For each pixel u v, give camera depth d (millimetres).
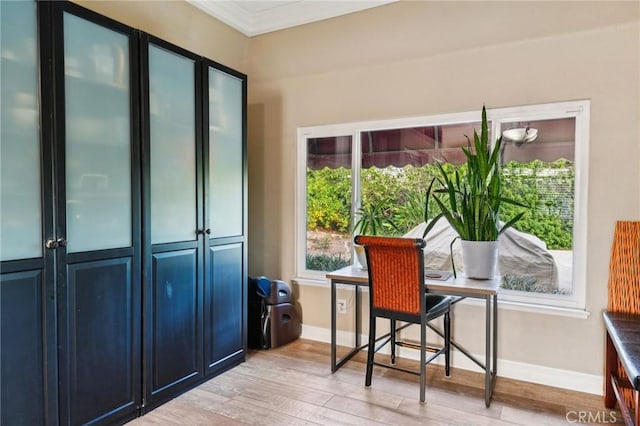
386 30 3047
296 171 3697
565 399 2521
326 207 3637
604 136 2551
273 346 3395
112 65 2146
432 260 3180
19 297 1773
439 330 3104
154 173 2385
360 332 3457
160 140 2420
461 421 2268
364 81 3344
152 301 2375
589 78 2580
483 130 2590
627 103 2490
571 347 2668
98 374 2088
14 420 1758
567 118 2709
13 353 1755
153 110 2369
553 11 2562
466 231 2703
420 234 3227
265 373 2908
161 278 2434
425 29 2939
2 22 1709
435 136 3148
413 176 3246
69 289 1957
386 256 2533
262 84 3805
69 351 1957
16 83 1759
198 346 2695
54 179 1887
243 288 3117
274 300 3418
